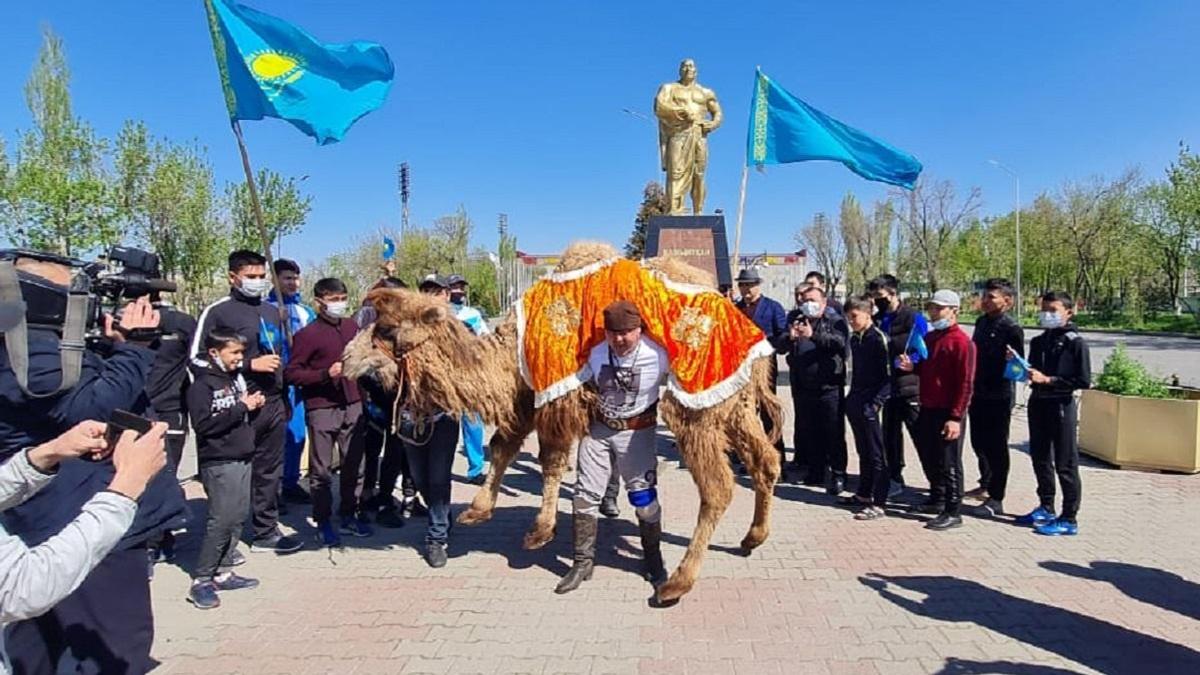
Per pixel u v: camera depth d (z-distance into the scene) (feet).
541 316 15.62
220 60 18.44
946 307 18.86
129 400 9.59
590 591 15.16
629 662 12.10
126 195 85.15
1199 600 14.34
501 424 16.55
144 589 9.77
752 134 29.91
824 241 209.56
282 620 13.88
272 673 11.86
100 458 7.91
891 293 22.49
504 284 166.71
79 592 9.04
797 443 24.71
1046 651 12.30
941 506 20.01
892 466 22.62
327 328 17.92
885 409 22.57
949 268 171.83
